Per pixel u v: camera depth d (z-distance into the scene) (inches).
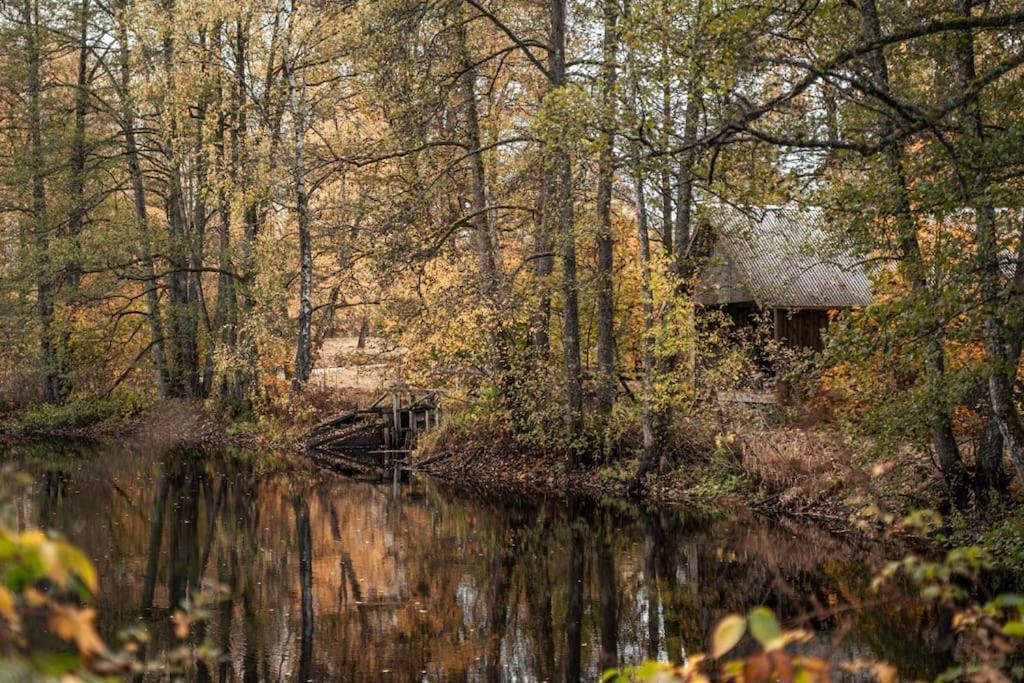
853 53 410.6
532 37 987.9
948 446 636.1
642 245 840.3
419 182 929.5
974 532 601.3
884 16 538.9
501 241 1053.2
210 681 411.5
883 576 150.1
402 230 887.7
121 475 994.7
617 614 519.2
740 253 1059.3
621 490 879.7
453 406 1074.7
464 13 908.0
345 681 417.1
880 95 415.5
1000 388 572.4
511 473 991.0
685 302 811.4
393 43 834.2
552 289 925.8
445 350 955.3
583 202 920.9
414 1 831.1
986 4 544.1
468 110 980.6
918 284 543.2
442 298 928.3
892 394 628.1
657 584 574.6
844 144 414.6
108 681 83.7
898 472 677.3
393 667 436.5
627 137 477.4
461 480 997.2
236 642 468.8
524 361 960.3
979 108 515.8
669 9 494.6
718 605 525.0
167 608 520.4
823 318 1077.1
